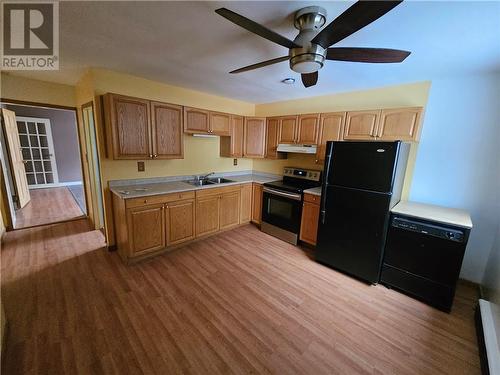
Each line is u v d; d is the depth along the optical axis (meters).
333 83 2.84
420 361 1.61
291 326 1.88
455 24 1.41
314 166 3.69
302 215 3.28
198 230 3.31
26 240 3.22
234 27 1.59
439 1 1.19
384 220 2.33
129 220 2.57
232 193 3.73
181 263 2.77
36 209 4.49
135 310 1.98
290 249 3.26
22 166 4.69
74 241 3.23
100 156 2.75
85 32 1.70
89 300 2.08
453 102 2.43
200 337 1.74
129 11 1.42
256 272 2.65
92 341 1.66
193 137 3.66
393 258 2.36
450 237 2.03
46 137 6.14
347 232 2.60
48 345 1.62
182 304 2.08
